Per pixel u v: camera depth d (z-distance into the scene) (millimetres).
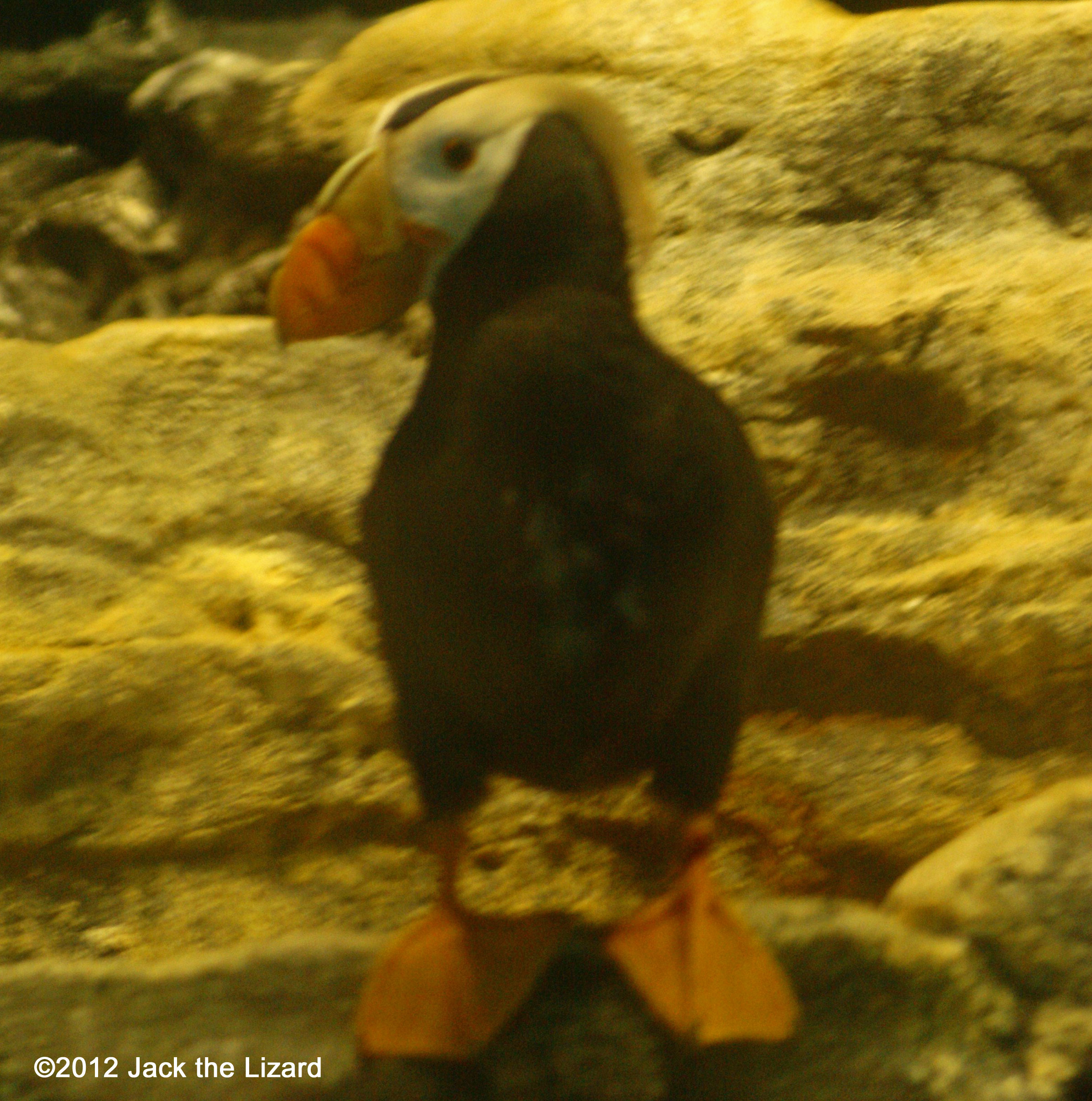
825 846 7582
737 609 5062
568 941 5207
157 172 15398
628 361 4613
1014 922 5391
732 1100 4977
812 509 8906
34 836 7602
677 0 11641
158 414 9773
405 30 12719
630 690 4773
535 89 5027
